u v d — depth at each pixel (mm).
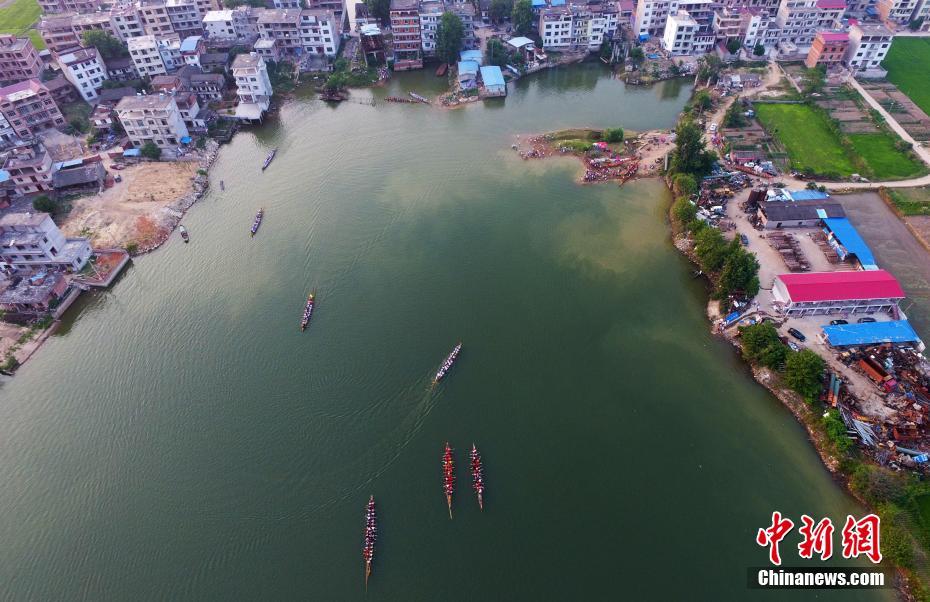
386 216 120812
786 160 129750
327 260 109500
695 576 65375
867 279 91750
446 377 86938
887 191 118438
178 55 168000
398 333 94438
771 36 177750
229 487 74438
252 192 129250
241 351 92125
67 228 116812
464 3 189625
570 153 139625
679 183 120188
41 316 98438
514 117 156250
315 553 67750
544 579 65188
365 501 72562
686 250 109375
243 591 64875
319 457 77438
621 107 160000
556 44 187875
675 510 71438
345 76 172125
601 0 194000
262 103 157625
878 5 193750
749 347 87125
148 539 69562
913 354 84625
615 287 102688
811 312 92688
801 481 74000
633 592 64125
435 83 173750
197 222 120688
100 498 73688
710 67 165750
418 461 76688
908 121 141750
